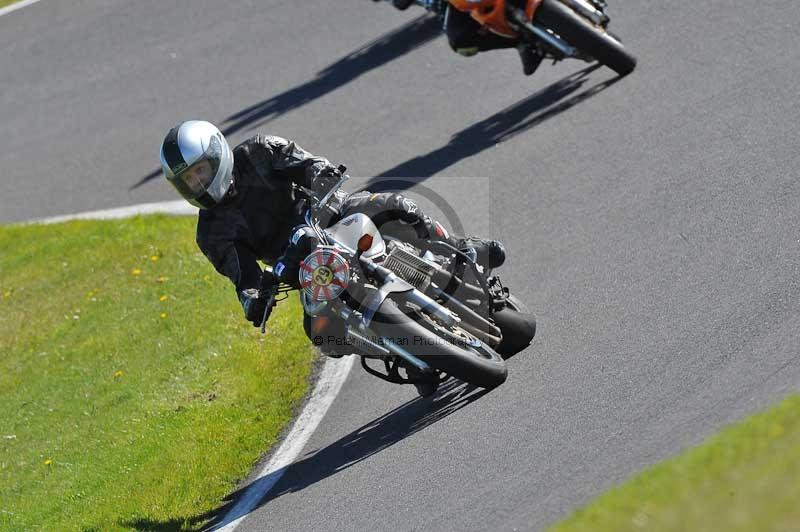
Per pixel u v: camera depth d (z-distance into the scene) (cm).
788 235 2434
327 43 5247
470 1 3534
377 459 2198
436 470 2042
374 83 4653
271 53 5366
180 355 3162
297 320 3141
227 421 2678
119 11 6456
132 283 3788
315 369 2834
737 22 3756
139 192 4650
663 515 1349
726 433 1573
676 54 3706
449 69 4500
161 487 2441
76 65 6028
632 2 4222
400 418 2377
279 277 2133
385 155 3994
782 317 2092
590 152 3334
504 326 2403
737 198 2716
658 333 2242
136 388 3048
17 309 3934
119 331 3475
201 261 3769
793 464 1338
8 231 4709
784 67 3338
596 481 1719
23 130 5606
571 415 2034
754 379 1884
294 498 2186
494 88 4159
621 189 3038
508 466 1939
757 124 3062
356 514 2003
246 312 2219
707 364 2027
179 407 2845
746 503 1291
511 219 3167
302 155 2270
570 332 2425
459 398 2339
